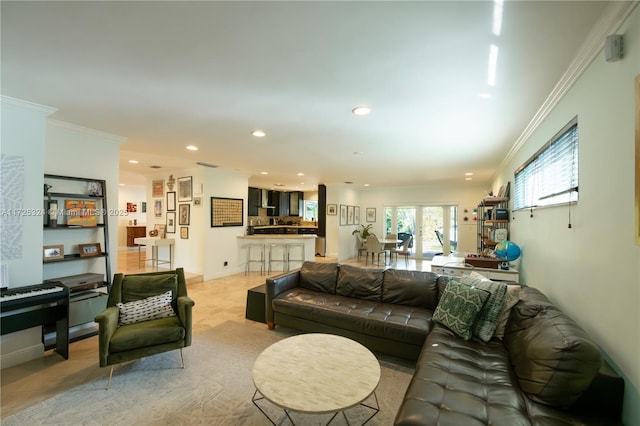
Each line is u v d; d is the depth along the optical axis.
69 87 2.17
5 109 2.42
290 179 7.55
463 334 2.18
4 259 2.44
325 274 3.57
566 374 1.39
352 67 1.86
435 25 1.43
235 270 6.43
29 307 2.51
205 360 2.61
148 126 3.07
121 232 9.55
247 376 2.35
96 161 3.34
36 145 2.60
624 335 1.40
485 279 2.48
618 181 1.44
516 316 2.11
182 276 2.98
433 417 1.33
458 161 4.91
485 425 1.28
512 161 4.22
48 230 3.02
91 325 3.22
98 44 1.62
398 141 3.63
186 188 6.04
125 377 2.32
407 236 9.26
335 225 8.68
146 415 1.89
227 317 3.75
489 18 1.37
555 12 1.33
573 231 2.01
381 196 9.69
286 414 1.91
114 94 2.29
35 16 1.38
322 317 2.91
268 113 2.68
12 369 2.43
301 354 1.95
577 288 1.94
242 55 1.73
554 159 2.40
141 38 1.57
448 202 8.74
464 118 2.76
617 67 1.44
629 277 1.36
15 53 1.71
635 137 1.26
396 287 3.12
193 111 2.63
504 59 1.74
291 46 1.63
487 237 5.58
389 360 2.64
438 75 1.95
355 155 4.48
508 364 1.83
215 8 1.33
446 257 4.83
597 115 1.65
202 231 5.76
